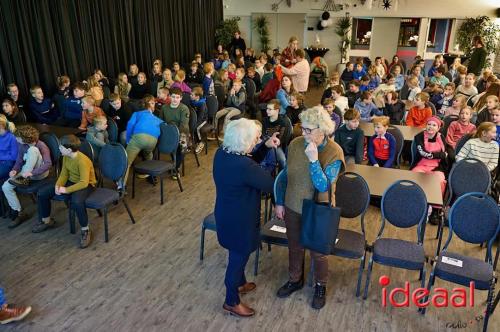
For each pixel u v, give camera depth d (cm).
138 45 963
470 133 444
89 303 305
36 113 626
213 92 730
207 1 1222
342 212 324
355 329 279
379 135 450
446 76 864
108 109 578
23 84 683
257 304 303
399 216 312
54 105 648
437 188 340
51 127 528
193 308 300
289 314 293
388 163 448
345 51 1305
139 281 330
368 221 424
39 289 319
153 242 387
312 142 245
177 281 330
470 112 482
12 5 651
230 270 273
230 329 280
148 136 471
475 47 988
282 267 347
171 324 285
